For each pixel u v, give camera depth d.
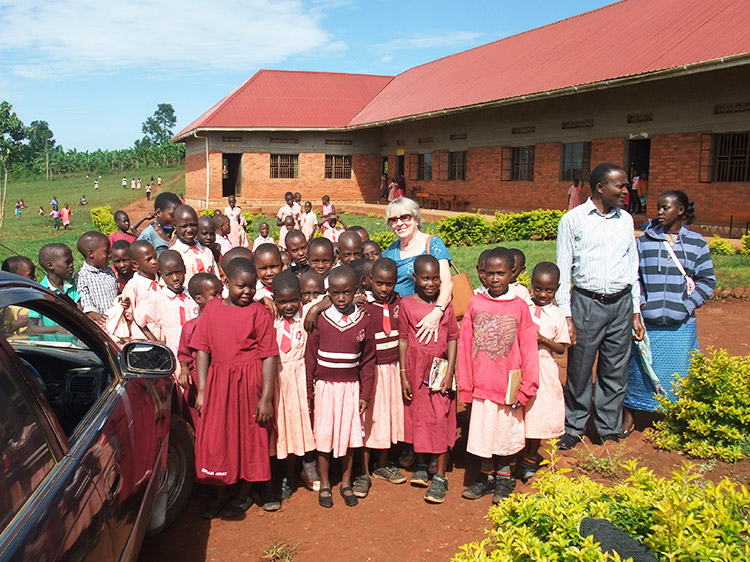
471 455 4.95
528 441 4.43
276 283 4.11
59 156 98.69
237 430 3.90
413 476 4.39
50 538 1.92
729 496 2.43
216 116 31.42
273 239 20.56
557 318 4.37
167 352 3.21
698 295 4.95
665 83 17.84
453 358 4.27
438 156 28.42
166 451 3.36
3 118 37.09
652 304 4.98
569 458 4.69
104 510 2.33
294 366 4.21
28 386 2.24
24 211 48.41
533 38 27.94
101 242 5.31
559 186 21.94
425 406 4.19
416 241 4.64
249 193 32.22
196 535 3.84
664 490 2.48
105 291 5.36
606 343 4.81
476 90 25.09
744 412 4.53
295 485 4.48
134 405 3.03
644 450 4.81
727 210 16.55
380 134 33.47
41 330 3.14
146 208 46.75
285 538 3.78
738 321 8.74
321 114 33.12
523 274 10.49
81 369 3.35
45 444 2.19
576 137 21.06
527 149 23.48
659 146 18.19
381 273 4.27
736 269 11.64
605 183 4.59
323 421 4.11
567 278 4.80
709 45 16.19
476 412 4.12
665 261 4.94
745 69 15.73
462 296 4.89
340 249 5.20
